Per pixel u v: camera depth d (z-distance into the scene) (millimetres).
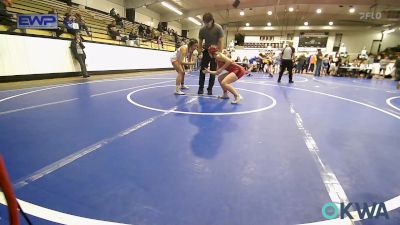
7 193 758
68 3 12742
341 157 2115
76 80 6910
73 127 2701
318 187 1621
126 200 1415
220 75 4703
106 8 16547
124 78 8156
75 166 1808
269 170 1842
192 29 28062
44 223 1205
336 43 23547
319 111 3951
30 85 5562
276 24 24359
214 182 1646
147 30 16234
